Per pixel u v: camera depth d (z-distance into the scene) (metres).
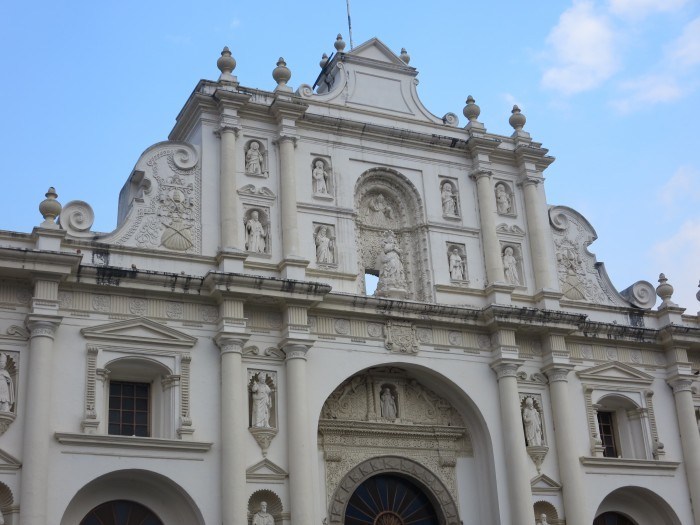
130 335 30.52
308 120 36.09
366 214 37.19
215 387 31.20
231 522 29.30
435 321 35.12
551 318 36.53
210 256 32.84
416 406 35.47
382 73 38.88
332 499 32.66
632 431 38.62
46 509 27.62
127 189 34.06
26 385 28.67
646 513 38.22
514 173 39.84
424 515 34.69
